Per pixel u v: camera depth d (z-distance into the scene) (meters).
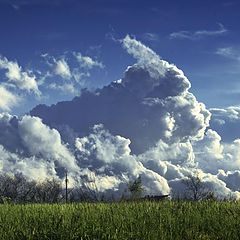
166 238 11.81
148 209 15.71
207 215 14.53
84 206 17.36
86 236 12.01
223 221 13.41
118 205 17.45
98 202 19.67
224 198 18.11
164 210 15.71
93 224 12.80
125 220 13.79
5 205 19.92
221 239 11.88
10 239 12.07
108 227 12.58
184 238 12.23
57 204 19.94
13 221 14.15
